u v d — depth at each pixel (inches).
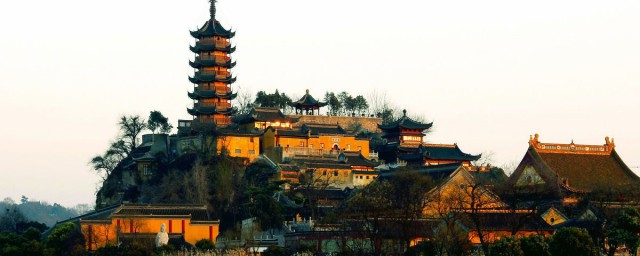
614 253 6742.1
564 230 5846.5
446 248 6688.0
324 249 7490.2
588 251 5797.2
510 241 5797.2
